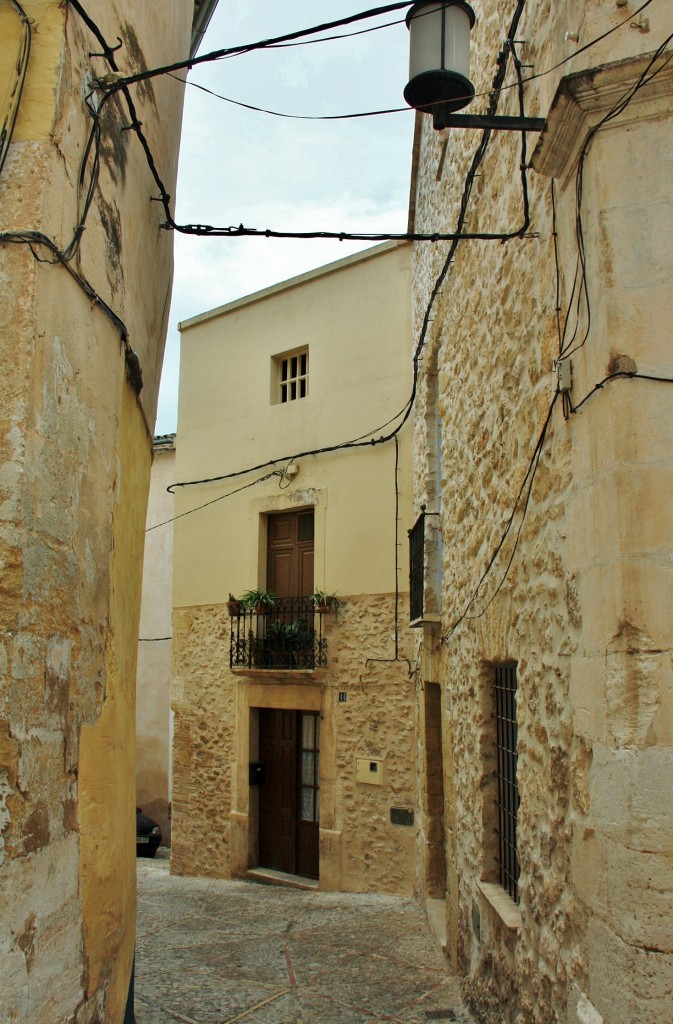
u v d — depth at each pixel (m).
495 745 4.58
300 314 10.45
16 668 2.24
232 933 6.76
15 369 2.33
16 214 2.44
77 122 2.75
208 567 10.86
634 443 2.48
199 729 10.61
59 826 2.49
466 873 5.02
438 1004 4.82
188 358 11.67
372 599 9.09
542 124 3.20
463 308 5.39
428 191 7.82
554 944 3.00
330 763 9.09
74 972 2.56
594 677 2.62
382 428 9.30
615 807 2.41
